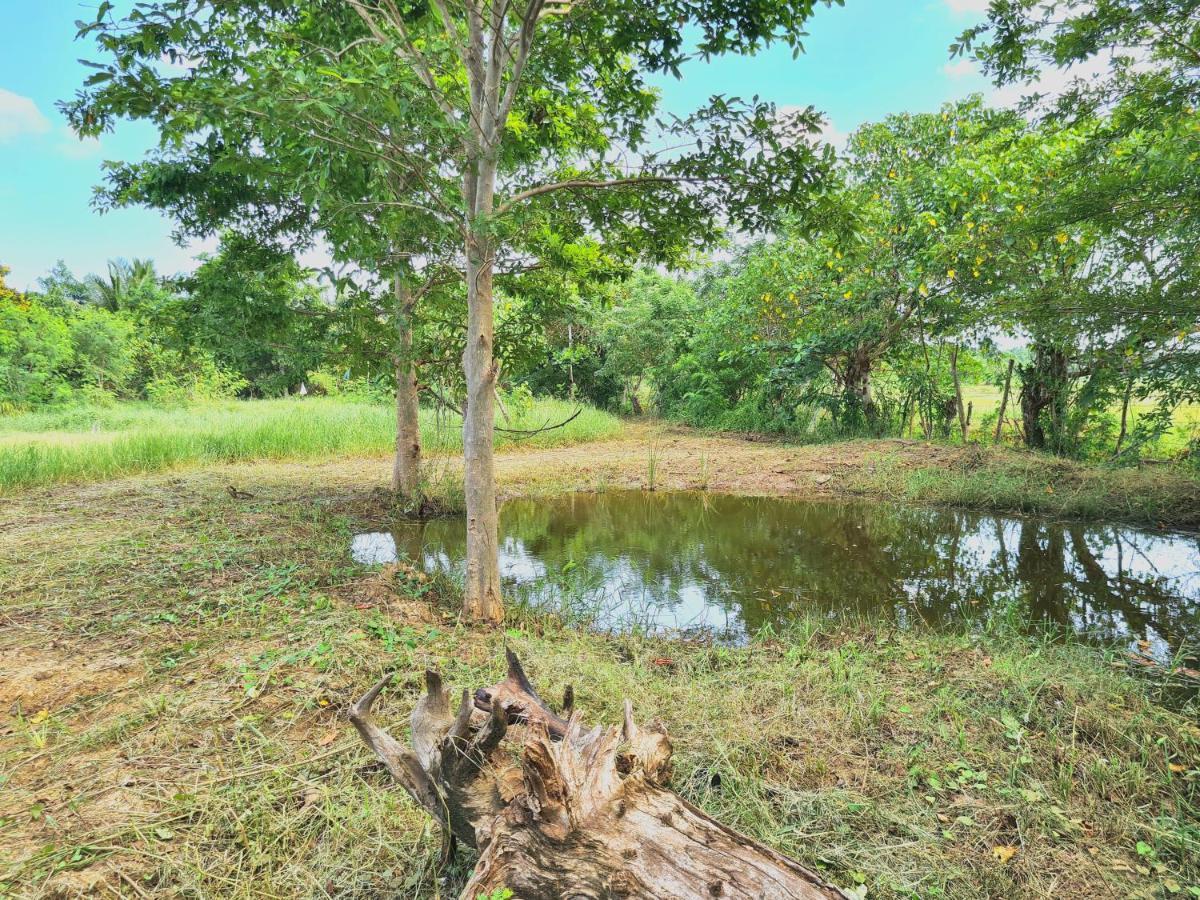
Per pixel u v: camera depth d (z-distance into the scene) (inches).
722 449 530.6
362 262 169.9
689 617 191.8
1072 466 350.0
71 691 125.3
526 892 66.2
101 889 77.5
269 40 191.3
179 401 771.4
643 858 63.6
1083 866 86.7
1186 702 131.3
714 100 154.6
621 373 839.7
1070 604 201.9
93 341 827.4
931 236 443.2
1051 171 364.5
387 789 98.1
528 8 153.6
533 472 435.8
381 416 573.9
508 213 156.9
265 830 87.5
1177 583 219.9
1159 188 252.4
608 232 216.2
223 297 249.0
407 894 79.8
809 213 175.3
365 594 183.5
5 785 96.9
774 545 273.6
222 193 248.5
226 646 145.4
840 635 172.7
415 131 147.7
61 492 323.3
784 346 593.6
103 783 97.3
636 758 75.5
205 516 271.6
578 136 230.2
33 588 179.8
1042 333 323.9
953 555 257.0
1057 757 110.4
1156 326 276.1
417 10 191.5
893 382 615.2
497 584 178.1
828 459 435.8
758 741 113.8
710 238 198.1
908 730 118.9
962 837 91.8
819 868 85.6
